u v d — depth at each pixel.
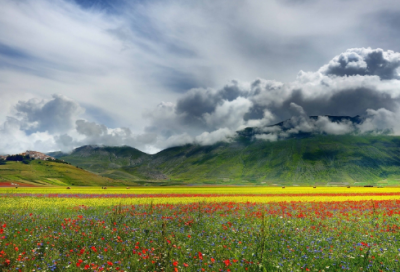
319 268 11.37
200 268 10.55
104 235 15.56
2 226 16.55
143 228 17.95
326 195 57.44
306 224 20.38
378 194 60.38
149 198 48.56
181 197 51.56
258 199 46.78
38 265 10.75
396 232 17.77
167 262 11.04
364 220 22.27
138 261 11.41
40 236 14.74
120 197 51.16
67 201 40.56
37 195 55.41
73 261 11.17
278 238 15.67
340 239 15.60
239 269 10.84
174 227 18.70
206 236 16.14
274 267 11.13
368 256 12.30
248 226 19.20
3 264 10.22
